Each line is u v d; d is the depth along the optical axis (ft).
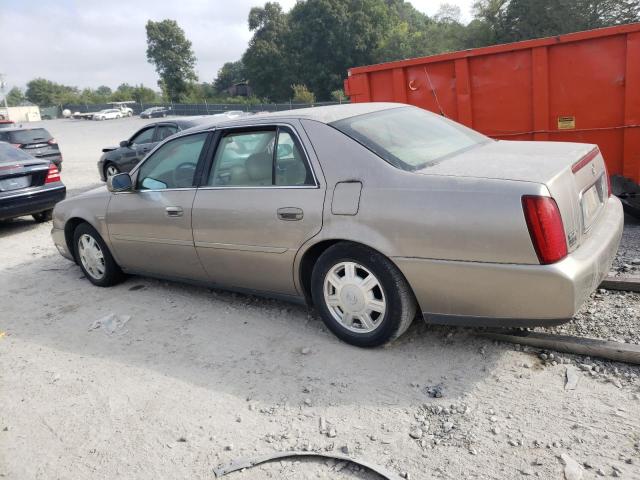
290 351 12.67
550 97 19.08
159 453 9.74
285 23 256.52
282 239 12.57
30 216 34.42
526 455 8.61
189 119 36.70
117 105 235.61
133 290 17.99
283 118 12.97
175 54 296.71
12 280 20.74
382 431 9.60
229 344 13.41
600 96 18.21
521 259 9.63
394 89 22.59
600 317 12.13
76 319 16.16
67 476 9.45
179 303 16.38
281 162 12.72
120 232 16.78
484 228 9.83
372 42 237.86
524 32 112.57
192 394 11.45
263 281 13.60
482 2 122.62
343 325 12.35
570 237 9.85
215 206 13.80
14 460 10.04
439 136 13.07
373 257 11.21
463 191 10.11
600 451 8.46
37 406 11.68
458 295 10.47
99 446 10.13
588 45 18.01
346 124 12.30
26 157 30.68
